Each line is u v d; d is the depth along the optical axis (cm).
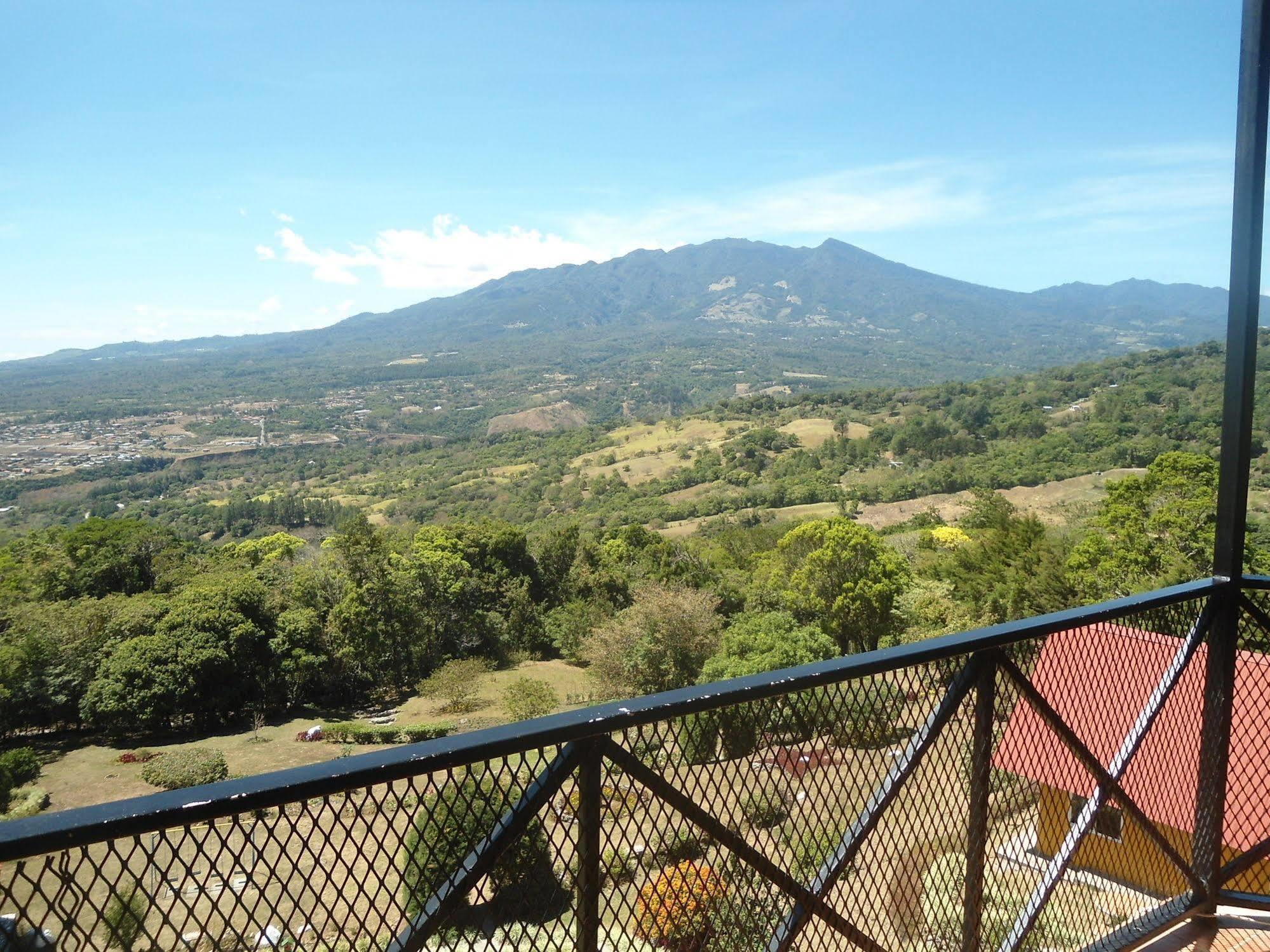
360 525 3603
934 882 171
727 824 142
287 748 2712
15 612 2881
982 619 2722
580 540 4794
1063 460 7981
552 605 4475
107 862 90
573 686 3388
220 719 2978
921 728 168
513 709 2817
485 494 13150
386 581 3522
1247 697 255
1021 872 194
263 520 10731
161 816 90
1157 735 222
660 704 128
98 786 2333
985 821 180
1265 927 244
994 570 2948
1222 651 239
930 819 171
